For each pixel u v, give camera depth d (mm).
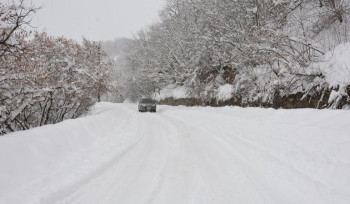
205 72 25625
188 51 27516
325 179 4457
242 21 19141
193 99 26828
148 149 7770
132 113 22844
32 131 6695
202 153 7012
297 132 7090
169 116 18984
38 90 11062
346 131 6000
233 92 17719
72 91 14125
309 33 13250
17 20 8562
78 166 5816
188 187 4598
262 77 13719
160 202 4008
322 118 7676
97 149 7578
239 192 4324
